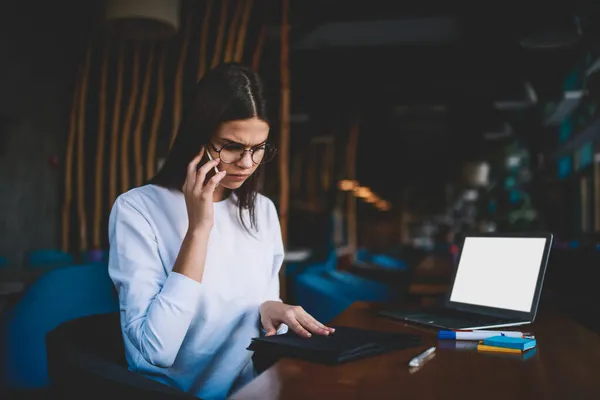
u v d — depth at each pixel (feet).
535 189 42.50
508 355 4.61
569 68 27.17
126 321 4.53
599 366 4.23
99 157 20.26
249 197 5.36
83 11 22.67
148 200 4.98
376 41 25.22
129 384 3.78
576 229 33.50
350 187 44.14
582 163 32.94
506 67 27.63
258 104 4.70
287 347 4.44
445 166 71.87
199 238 4.41
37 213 22.85
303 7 20.92
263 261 5.46
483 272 6.79
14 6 21.56
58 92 23.77
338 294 11.76
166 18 14.89
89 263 7.67
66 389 4.02
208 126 4.66
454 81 29.35
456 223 70.28
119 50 20.90
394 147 59.06
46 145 23.20
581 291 10.07
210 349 5.00
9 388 7.45
